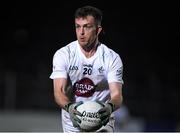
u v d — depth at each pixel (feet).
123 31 279.90
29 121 169.78
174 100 204.85
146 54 267.80
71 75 46.60
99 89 47.24
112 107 43.52
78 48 46.37
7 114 188.75
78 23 44.91
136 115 200.85
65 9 281.74
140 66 251.80
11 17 281.74
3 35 273.95
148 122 152.25
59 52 46.52
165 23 285.64
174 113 200.34
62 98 44.68
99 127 42.78
